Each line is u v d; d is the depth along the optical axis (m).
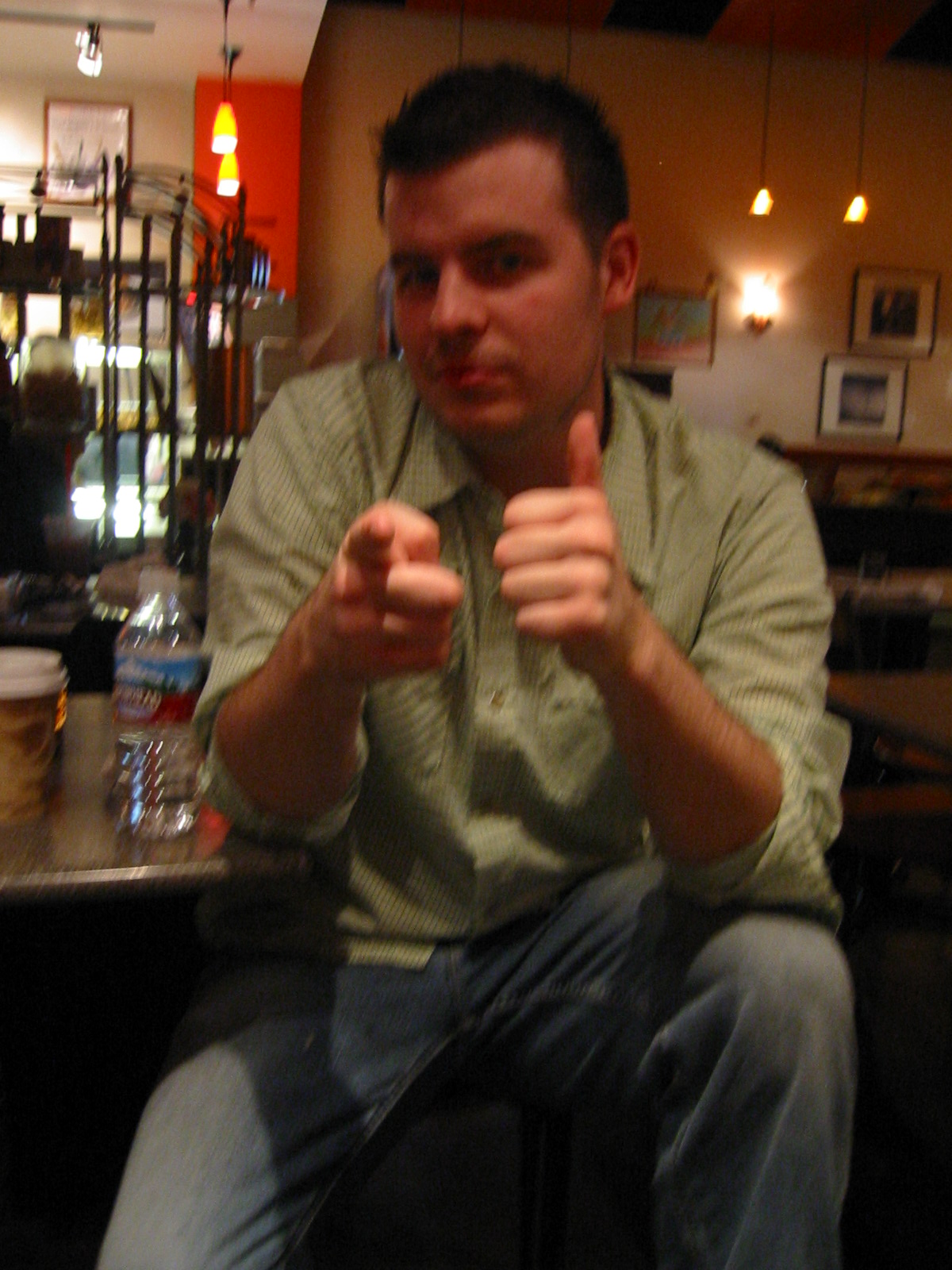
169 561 2.44
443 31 5.83
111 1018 1.45
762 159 6.25
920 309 6.50
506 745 1.01
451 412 0.93
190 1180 0.80
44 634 1.78
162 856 0.88
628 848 1.12
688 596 1.06
